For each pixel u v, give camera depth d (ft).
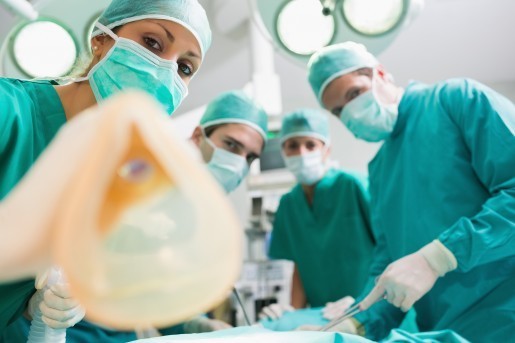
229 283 0.94
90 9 5.27
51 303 2.69
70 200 0.93
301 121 8.28
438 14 9.36
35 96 3.49
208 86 10.80
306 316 6.47
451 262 3.97
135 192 1.08
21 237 0.94
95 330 4.66
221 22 8.19
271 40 6.03
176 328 5.48
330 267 7.86
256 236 10.21
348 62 5.53
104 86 3.66
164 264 0.99
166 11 3.68
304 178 8.23
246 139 6.68
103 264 0.98
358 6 5.74
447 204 4.55
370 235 7.85
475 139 4.40
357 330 4.77
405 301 3.98
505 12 9.29
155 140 0.95
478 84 4.67
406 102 5.46
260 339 2.63
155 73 3.64
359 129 5.58
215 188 0.97
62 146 0.99
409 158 5.06
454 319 4.28
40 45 5.40
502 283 4.11
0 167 3.05
